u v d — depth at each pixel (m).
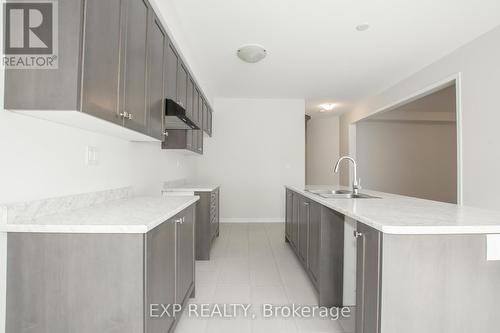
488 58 2.86
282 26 2.79
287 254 3.57
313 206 2.49
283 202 5.67
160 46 2.21
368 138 7.08
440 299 1.22
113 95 1.47
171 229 1.65
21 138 1.32
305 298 2.37
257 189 5.65
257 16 2.61
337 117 7.32
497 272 1.23
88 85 1.25
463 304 1.23
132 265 1.22
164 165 3.43
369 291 1.34
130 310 1.22
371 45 3.21
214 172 5.62
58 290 1.22
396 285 1.22
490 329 1.23
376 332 1.26
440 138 7.22
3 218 1.22
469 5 2.43
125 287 1.22
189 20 2.68
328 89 4.95
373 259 1.30
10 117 1.26
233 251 3.69
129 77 1.65
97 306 1.22
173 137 3.20
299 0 2.36
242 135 5.64
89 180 1.87
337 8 2.48
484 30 2.85
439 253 1.22
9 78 1.21
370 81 4.49
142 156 2.76
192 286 2.30
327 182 7.37
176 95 2.74
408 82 4.20
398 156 7.14
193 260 2.35
